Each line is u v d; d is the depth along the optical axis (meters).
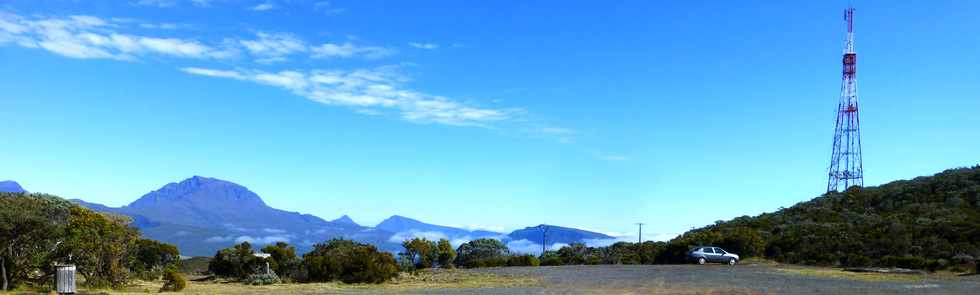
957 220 52.91
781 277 33.44
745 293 24.52
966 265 38.84
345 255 34.03
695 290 25.75
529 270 40.88
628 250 59.59
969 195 62.22
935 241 46.97
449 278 33.34
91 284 26.02
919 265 40.66
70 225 25.75
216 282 33.06
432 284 30.11
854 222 60.81
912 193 67.31
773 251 53.62
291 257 35.50
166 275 26.22
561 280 31.47
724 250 51.34
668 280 31.25
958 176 68.50
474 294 24.42
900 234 50.03
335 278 32.31
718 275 34.97
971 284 28.75
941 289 26.02
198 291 25.81
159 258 37.88
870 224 57.38
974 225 49.69
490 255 55.06
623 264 52.66
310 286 29.12
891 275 35.59
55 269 24.64
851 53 74.31
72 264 25.08
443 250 48.22
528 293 24.77
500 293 24.78
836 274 36.28
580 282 30.12
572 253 60.12
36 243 24.58
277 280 32.06
